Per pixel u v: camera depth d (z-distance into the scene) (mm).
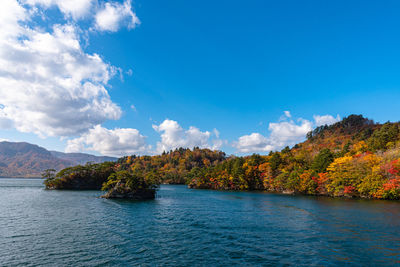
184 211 51750
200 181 162125
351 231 32250
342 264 20703
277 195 99125
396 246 25625
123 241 27422
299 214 46750
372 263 20922
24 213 46719
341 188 85562
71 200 73188
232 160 168625
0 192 102375
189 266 20188
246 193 112812
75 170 143125
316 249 24719
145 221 39719
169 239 28469
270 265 20469
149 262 21016
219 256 22672
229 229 33875
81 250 24094
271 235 30422
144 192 87312
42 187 149500
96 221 39125
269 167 133000
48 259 21578
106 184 88938
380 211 49781
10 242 26719
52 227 34312
